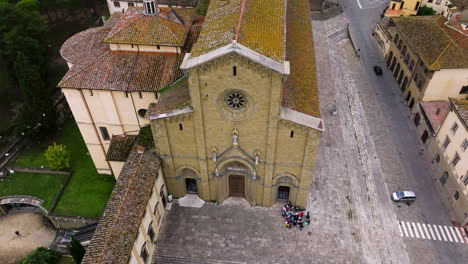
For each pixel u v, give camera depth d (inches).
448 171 1904.5
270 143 1519.4
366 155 2144.4
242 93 1396.4
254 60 1248.8
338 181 1979.6
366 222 1786.4
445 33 2295.8
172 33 1738.4
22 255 1803.6
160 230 1742.1
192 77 1343.5
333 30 3260.3
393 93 2610.7
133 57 1771.7
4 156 2213.3
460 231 1766.7
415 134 2289.6
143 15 1803.6
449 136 1900.8
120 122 1849.2
